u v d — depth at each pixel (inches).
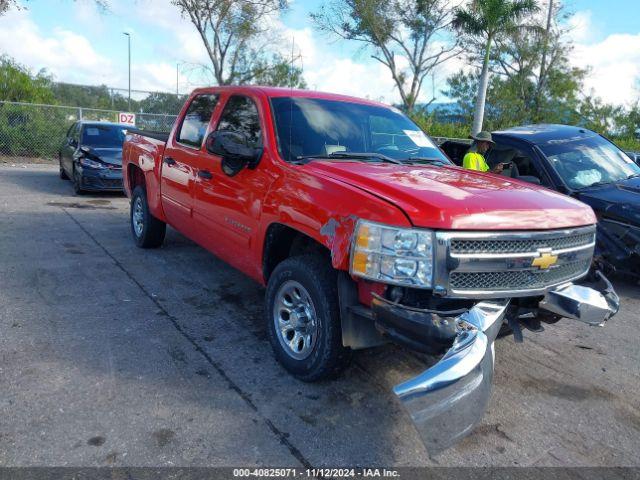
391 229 118.3
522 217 126.4
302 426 128.6
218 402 136.0
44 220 334.6
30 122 701.3
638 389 160.2
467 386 108.0
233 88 201.8
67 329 172.6
